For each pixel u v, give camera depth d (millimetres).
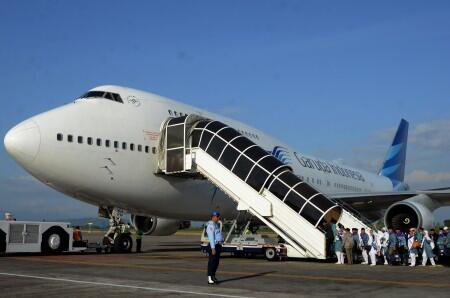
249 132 25000
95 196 18344
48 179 17250
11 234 16656
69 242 18203
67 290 8859
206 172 18859
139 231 22656
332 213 18812
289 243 17328
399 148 45531
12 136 16484
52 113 17594
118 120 18672
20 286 9336
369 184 37875
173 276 11391
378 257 18047
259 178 17828
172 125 19547
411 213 21750
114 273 11789
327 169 31344
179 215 21688
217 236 10250
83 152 17344
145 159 19031
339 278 11656
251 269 13625
